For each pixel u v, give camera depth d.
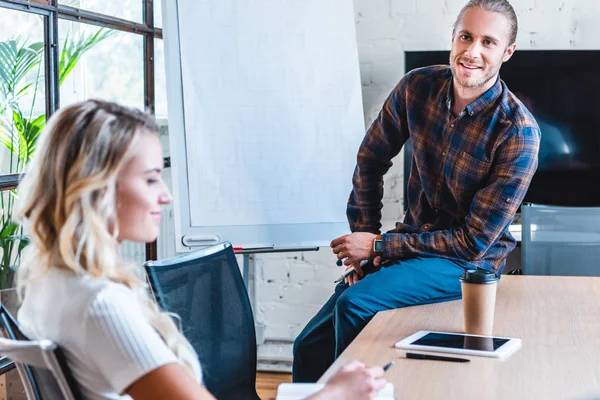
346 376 1.17
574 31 3.44
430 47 3.51
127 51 3.10
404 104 2.60
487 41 2.28
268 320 3.75
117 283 1.09
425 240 2.32
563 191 3.42
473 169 2.38
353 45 3.06
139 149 1.10
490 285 1.69
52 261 1.09
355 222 2.77
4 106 2.38
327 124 3.04
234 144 2.98
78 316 1.04
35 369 1.14
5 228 2.40
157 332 1.19
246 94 3.00
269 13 3.03
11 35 2.39
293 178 3.01
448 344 1.63
